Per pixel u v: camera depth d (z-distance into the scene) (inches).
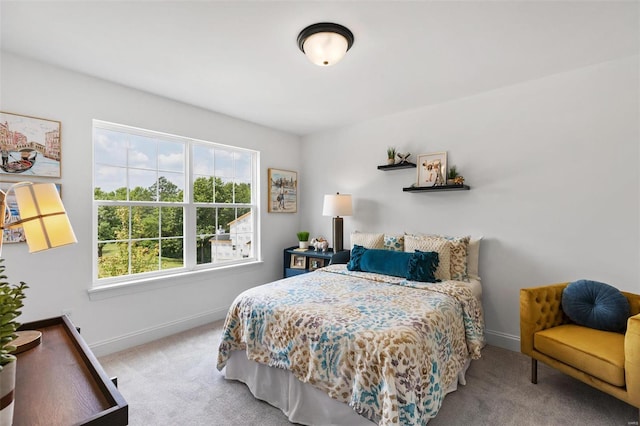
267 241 157.6
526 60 89.2
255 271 151.7
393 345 58.3
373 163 144.4
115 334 104.3
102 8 65.4
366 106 127.3
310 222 170.9
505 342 108.4
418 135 129.5
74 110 95.7
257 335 79.0
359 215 149.7
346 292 89.1
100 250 104.8
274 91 111.6
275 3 64.0
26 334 52.7
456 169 119.7
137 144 114.0
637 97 86.4
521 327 84.7
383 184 141.1
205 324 130.3
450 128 121.0
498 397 77.5
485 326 112.9
